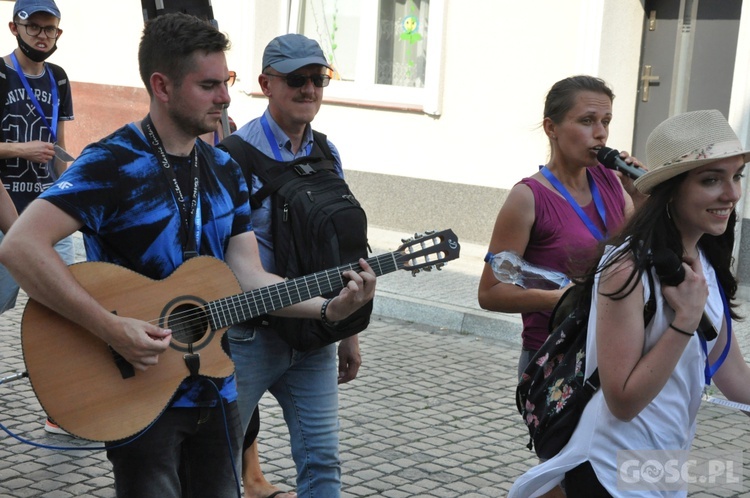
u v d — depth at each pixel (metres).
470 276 9.10
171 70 2.92
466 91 10.12
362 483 4.86
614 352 2.63
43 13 5.91
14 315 7.80
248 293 3.16
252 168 3.77
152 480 2.98
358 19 11.12
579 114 3.86
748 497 4.59
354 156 10.97
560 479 2.89
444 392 6.37
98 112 12.70
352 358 4.17
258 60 11.57
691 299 2.57
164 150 3.02
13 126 5.97
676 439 2.80
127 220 2.95
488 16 9.90
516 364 7.08
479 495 4.77
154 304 3.01
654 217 2.65
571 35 9.41
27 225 2.81
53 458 5.02
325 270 3.36
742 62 8.58
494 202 10.05
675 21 9.43
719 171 2.60
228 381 3.13
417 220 10.59
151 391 2.98
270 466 5.04
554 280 3.84
